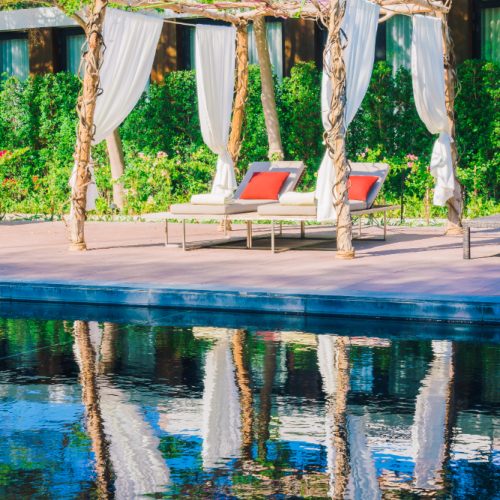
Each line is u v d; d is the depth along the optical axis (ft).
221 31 52.24
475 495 16.30
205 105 52.21
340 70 42.22
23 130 75.46
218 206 46.60
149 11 71.00
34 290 37.11
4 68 84.64
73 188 47.26
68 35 81.71
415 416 21.07
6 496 16.60
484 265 39.52
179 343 29.04
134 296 35.58
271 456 18.56
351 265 40.42
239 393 23.27
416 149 65.10
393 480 17.11
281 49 75.25
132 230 57.31
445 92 51.42
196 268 40.47
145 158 64.90
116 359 27.09
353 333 29.91
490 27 67.56
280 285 35.35
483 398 22.35
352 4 42.50
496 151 62.95
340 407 21.90
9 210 70.74
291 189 53.88
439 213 61.93
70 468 18.02
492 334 29.40
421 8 50.44
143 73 48.06
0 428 20.66
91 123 46.42
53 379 24.98
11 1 61.31
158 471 17.79
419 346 27.84
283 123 68.08
